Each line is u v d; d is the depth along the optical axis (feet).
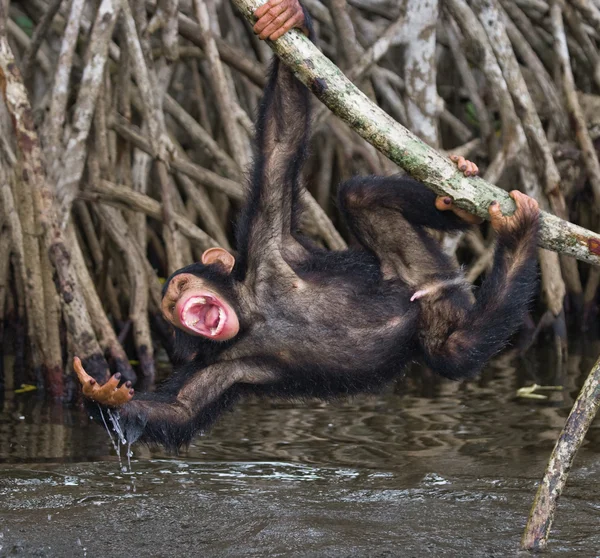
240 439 28.96
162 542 20.26
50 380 34.71
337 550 19.51
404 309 21.98
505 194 20.06
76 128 36.65
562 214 40.91
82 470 25.77
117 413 20.98
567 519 21.58
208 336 21.02
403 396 34.06
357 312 21.93
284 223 22.49
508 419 30.32
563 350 40.57
